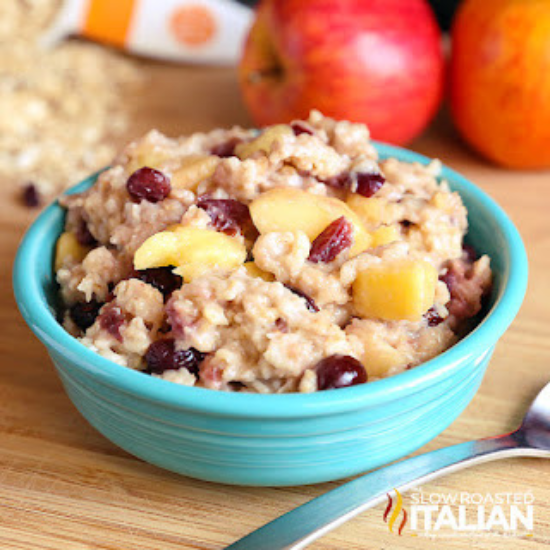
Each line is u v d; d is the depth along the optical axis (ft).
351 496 1.03
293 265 1.06
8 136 1.63
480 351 1.02
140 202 1.12
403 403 1.00
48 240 1.18
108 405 1.03
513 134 1.48
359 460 1.04
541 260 1.37
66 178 1.55
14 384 1.20
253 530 1.04
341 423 0.99
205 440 1.01
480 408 1.17
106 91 1.74
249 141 1.20
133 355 1.06
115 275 1.11
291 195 1.09
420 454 1.09
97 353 1.02
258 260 1.06
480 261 1.14
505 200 1.48
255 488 1.08
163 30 1.78
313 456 1.02
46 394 1.19
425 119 1.54
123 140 1.63
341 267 1.06
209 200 1.10
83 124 1.66
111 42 1.82
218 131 1.23
